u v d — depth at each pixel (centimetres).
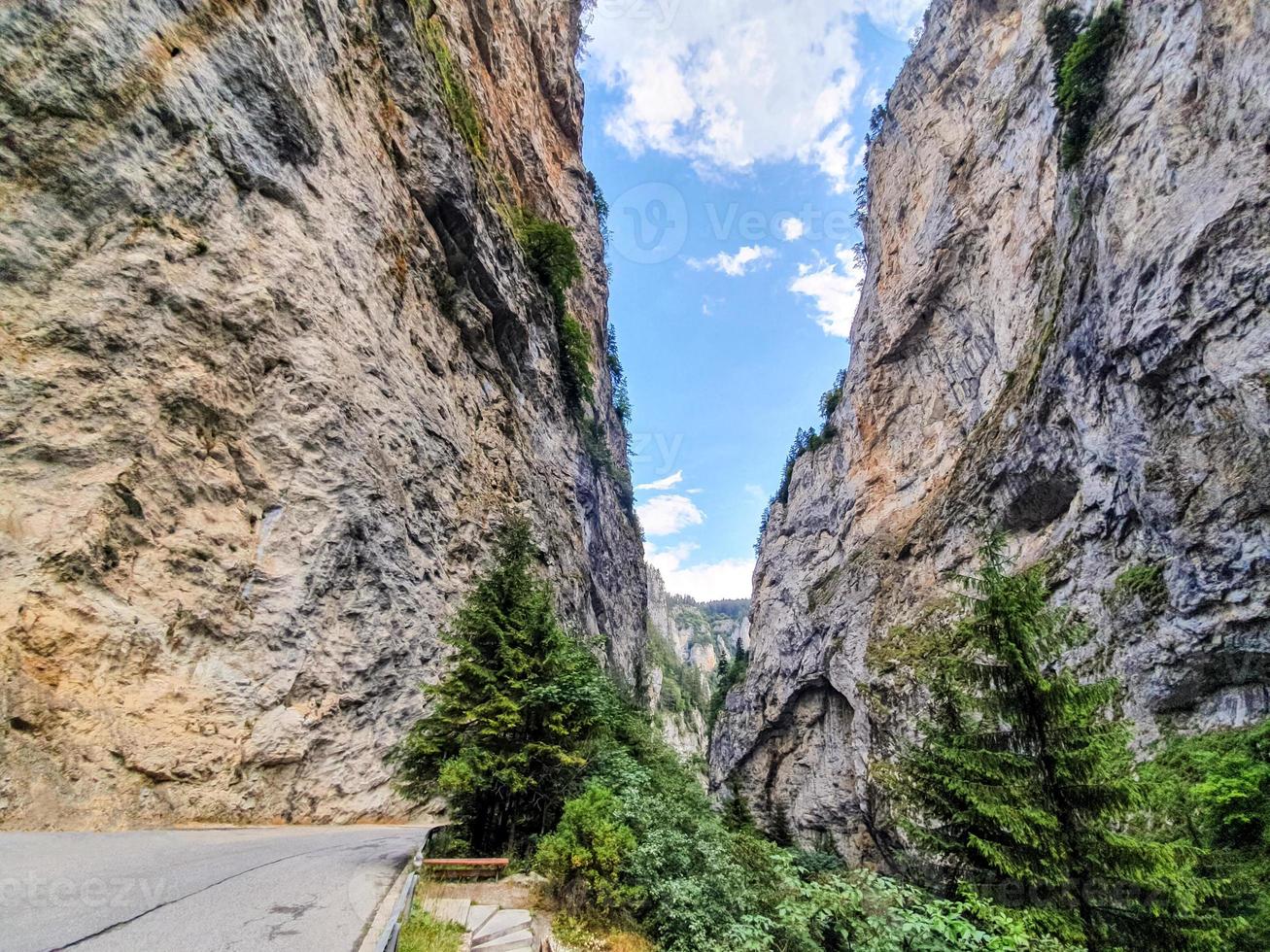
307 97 1642
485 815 967
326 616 1388
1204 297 1741
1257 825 1012
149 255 1122
